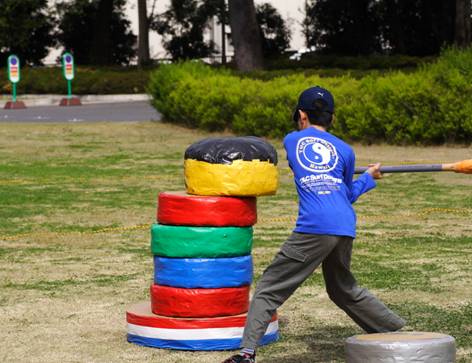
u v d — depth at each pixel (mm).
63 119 35656
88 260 12789
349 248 7723
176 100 31078
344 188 7734
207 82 30406
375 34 53406
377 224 15562
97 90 47156
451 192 18922
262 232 14969
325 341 8734
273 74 40000
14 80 42062
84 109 40812
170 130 30797
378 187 19672
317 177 7660
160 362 8070
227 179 8383
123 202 18188
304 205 7652
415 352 6973
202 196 8461
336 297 8008
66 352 8398
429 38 53094
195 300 8438
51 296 10633
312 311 9883
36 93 48125
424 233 14672
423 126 24922
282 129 27812
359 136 26000
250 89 29047
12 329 9219
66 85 47406
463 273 11617
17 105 41406
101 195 19062
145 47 53219
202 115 30047
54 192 19438
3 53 55906
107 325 9359
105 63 55406
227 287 8500
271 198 18688
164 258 8555
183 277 8453
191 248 8414
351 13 52562
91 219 16312
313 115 7938
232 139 8602
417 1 51656
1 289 11008
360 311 8008
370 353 7027
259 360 8133
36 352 8406
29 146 27156
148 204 17953
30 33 53094
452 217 16188
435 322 9297
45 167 23281
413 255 12867
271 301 7660
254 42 44656
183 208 8414
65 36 56781
